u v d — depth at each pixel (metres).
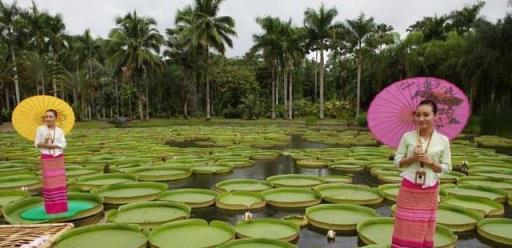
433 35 33.00
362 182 9.29
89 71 42.50
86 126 30.45
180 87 46.34
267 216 6.63
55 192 6.20
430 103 3.59
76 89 38.78
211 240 5.11
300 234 5.66
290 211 6.90
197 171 10.29
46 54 37.16
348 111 37.94
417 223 3.76
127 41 34.03
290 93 36.50
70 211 6.41
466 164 10.20
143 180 9.35
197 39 32.72
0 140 18.19
